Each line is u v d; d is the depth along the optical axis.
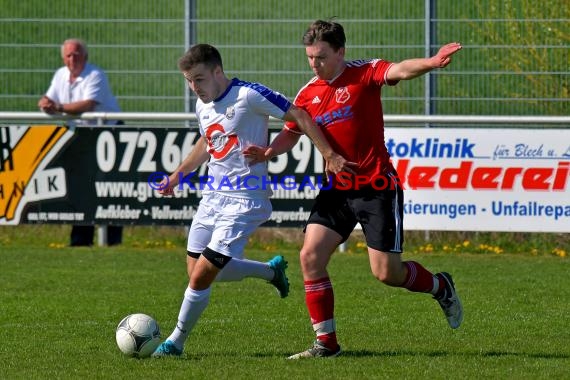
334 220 23.30
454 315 25.00
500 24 44.94
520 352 24.03
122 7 60.81
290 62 47.91
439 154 40.34
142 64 52.34
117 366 22.23
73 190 41.97
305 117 22.59
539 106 44.00
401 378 20.98
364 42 46.66
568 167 39.78
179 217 41.59
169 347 23.38
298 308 30.78
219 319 28.89
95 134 41.69
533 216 40.16
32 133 41.88
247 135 22.98
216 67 22.75
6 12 60.44
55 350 24.36
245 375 21.20
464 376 21.17
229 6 61.38
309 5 54.75
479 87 44.22
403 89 45.59
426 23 44.69
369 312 30.03
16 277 36.47
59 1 62.09
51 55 57.59
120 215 41.84
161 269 38.31
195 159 25.06
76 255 41.44
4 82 52.91
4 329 27.38
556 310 30.27
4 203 42.28
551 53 44.00
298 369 21.83
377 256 23.05
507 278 36.25
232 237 22.98
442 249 42.25
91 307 30.94
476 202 40.34
